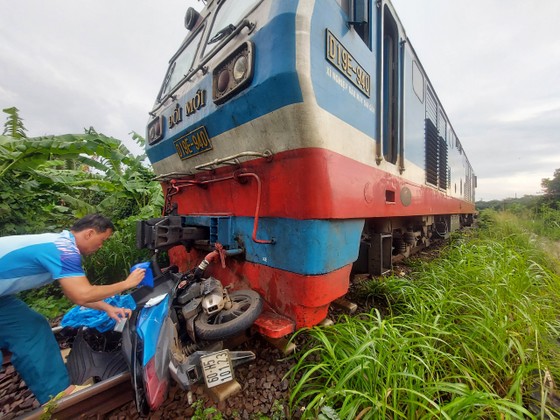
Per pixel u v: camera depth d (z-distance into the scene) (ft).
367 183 7.62
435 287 9.51
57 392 6.11
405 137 10.85
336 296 6.57
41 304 11.23
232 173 7.75
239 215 7.74
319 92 5.65
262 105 6.06
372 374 5.14
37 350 6.12
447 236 22.82
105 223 6.59
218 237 8.14
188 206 10.42
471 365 6.06
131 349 5.43
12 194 14.60
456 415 4.37
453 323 7.49
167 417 5.34
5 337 5.93
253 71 6.06
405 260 15.80
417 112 12.59
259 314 6.32
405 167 10.77
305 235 5.90
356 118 7.20
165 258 15.85
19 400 6.35
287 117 5.68
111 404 5.52
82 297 5.77
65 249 5.80
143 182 24.35
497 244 14.76
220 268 8.79
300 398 5.11
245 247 7.62
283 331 6.01
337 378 5.58
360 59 7.45
